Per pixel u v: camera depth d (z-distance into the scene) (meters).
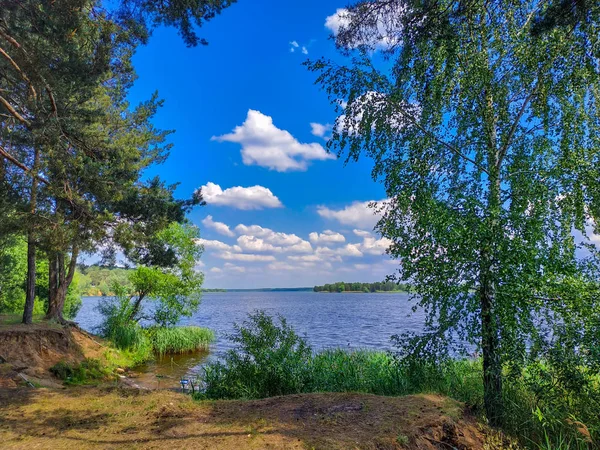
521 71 6.29
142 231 13.43
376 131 6.84
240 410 5.52
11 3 7.32
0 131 9.39
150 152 18.20
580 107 6.31
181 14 8.00
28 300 14.33
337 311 60.41
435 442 4.64
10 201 9.86
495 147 6.45
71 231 9.95
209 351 20.94
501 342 5.55
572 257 5.83
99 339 17.77
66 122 9.52
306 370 7.72
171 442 4.30
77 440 4.37
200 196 17.06
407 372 6.64
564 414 5.48
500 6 6.09
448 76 6.43
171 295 22.62
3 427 4.78
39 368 11.46
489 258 5.57
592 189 5.88
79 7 7.67
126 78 17.09
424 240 5.97
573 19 4.90
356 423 4.89
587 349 5.45
